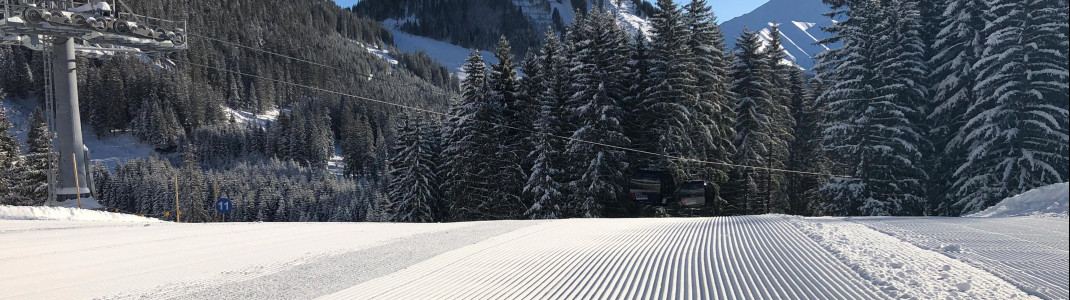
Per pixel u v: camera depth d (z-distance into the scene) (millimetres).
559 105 45594
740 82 48438
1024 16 32938
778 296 6520
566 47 48812
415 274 8469
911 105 39688
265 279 8258
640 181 36844
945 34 38844
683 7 43906
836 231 13375
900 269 7871
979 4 36938
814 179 55531
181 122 173000
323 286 7645
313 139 160750
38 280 8203
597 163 38062
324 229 16438
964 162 37281
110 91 165125
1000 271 7547
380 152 149500
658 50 43688
